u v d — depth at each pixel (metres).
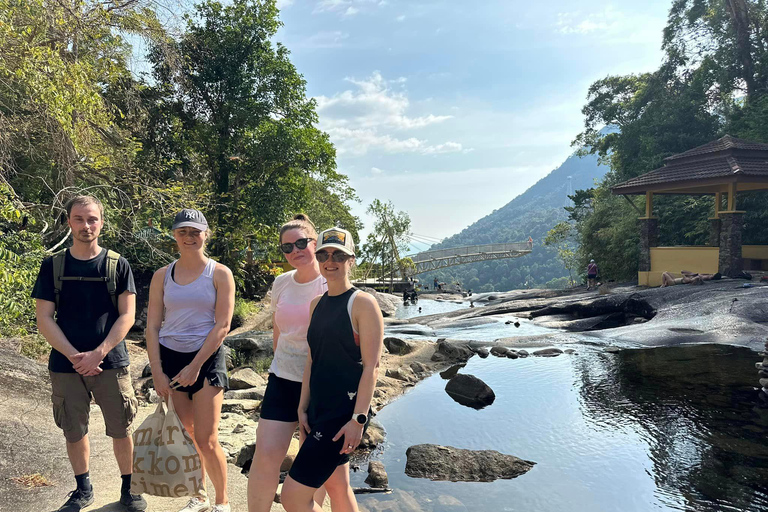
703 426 5.95
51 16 10.09
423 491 4.70
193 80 20.77
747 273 17.56
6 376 5.31
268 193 21.62
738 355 9.56
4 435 4.17
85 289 3.16
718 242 19.39
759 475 4.66
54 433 4.54
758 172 17.33
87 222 3.14
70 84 9.36
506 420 6.66
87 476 3.30
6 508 3.26
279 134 21.27
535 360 10.35
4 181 9.47
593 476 4.85
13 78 9.34
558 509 4.27
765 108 23.33
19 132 10.68
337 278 2.63
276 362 2.95
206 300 3.13
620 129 33.00
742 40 27.20
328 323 2.59
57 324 3.15
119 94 16.08
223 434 5.69
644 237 21.19
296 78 22.11
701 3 29.12
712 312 12.73
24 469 3.80
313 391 2.63
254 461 2.73
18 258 7.20
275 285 3.10
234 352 10.60
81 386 3.18
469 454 5.38
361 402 2.48
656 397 7.17
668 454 5.24
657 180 20.09
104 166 12.97
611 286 22.62
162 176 18.44
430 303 31.66
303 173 23.03
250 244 22.83
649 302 14.77
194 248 3.13
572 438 5.87
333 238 2.62
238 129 21.62
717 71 28.03
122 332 3.20
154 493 2.93
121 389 3.24
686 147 27.80
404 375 9.34
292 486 2.46
